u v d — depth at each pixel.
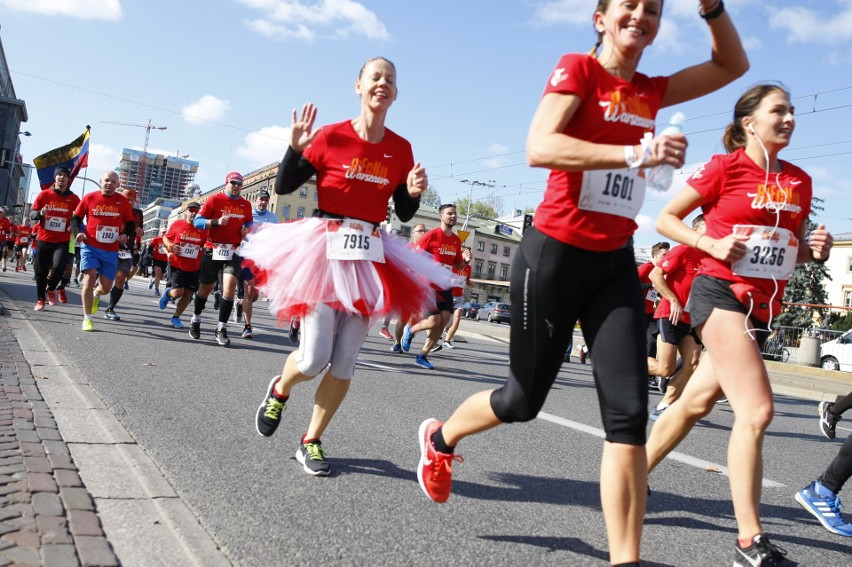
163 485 3.29
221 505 3.14
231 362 7.68
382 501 3.42
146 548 2.58
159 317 12.26
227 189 9.13
